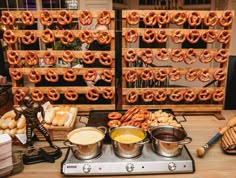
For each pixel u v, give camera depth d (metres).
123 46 1.44
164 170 1.01
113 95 1.51
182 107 1.56
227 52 1.47
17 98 1.49
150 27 1.45
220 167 1.05
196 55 1.47
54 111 1.32
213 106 1.56
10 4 3.34
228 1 3.62
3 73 3.17
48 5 3.47
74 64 1.68
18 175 1.00
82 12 1.39
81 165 1.00
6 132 1.19
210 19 1.41
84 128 1.15
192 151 1.16
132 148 1.02
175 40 1.43
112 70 1.48
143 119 1.29
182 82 1.81
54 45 1.54
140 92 1.51
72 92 1.51
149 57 1.45
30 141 1.12
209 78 1.51
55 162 1.08
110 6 3.56
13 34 1.40
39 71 1.46
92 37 1.42
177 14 1.41
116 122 1.28
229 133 1.19
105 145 1.13
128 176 1.00
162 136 1.13
